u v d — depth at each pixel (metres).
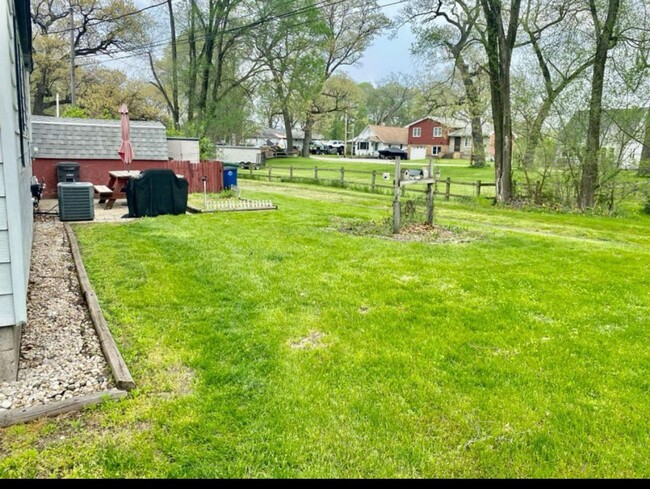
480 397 2.62
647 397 2.66
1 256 2.58
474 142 30.53
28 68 6.95
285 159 39.06
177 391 2.61
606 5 11.42
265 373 2.84
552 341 3.41
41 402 2.45
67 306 3.93
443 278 4.98
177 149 15.02
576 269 5.59
